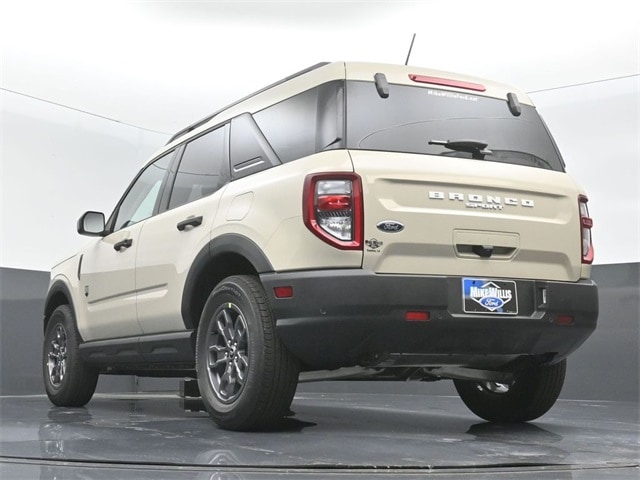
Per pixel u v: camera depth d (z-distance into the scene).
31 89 6.96
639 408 5.38
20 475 2.33
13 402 5.83
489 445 3.06
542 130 3.77
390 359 3.25
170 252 4.02
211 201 3.77
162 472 2.37
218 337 3.59
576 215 3.57
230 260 3.65
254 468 2.43
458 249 3.24
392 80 3.44
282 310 3.21
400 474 2.36
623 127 6.34
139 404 5.53
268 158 3.53
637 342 6.14
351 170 3.13
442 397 6.70
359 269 3.09
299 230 3.18
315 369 3.46
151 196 4.57
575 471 2.47
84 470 2.42
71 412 4.73
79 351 5.08
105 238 4.85
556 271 3.48
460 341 3.23
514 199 3.40
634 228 6.25
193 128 4.44
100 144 7.49
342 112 3.28
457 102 3.55
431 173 3.24
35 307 7.00
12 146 6.91
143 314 4.26
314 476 2.30
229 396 3.46
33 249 7.02
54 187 7.17
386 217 3.12
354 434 3.37
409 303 3.09
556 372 3.88
